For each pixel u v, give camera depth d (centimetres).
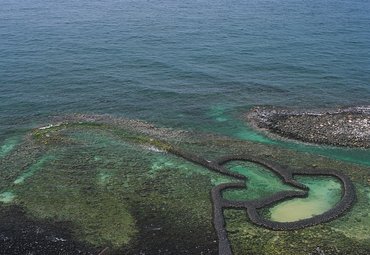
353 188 3856
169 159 4322
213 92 6059
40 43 8088
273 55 7594
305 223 3403
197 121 5244
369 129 4931
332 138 4769
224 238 3222
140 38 8506
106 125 5066
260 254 3108
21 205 3619
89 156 4375
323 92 6097
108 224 3397
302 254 3108
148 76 6575
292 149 4578
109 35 8700
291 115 5350
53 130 4925
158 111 5488
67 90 6044
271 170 4162
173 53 7625
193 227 3375
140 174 4059
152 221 3431
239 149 4569
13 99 5741
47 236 3275
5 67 6806
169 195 3753
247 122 5209
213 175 4066
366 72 6850
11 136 4834
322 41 8475
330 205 3694
